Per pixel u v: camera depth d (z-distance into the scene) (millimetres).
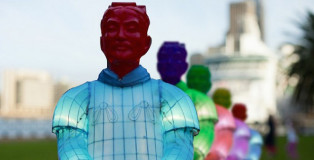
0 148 26281
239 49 58781
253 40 59031
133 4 3725
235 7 61531
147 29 3664
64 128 3439
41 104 83562
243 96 55406
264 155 23312
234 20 60594
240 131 9031
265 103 55000
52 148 26047
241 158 8945
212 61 56344
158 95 3588
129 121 3475
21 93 83062
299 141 33438
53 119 3475
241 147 8969
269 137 22516
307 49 36219
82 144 3377
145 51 3660
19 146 28594
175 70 6410
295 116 59375
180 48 6488
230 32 59875
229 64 55875
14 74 83188
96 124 3480
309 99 36719
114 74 3613
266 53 55562
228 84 55844
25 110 82000
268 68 55375
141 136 3445
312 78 36062
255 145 10281
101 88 3607
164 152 3375
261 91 55281
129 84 3602
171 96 3576
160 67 6465
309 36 36000
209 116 6227
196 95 6348
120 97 3553
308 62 35531
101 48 3721
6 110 81375
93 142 3447
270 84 55406
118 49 3545
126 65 3604
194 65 7770
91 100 3559
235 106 11000
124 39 3535
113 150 3412
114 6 3713
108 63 3695
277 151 25078
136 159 3396
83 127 3477
